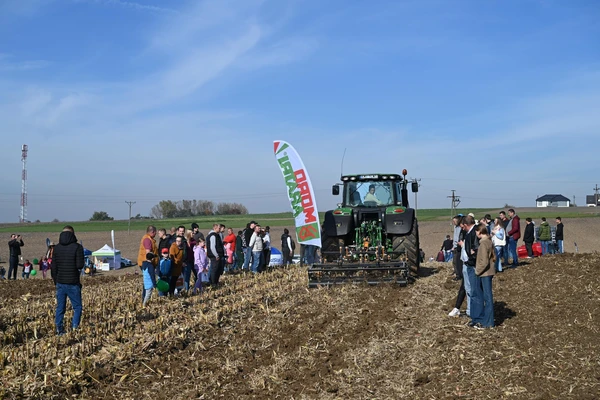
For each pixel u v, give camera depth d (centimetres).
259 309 1127
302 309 1101
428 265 1823
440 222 6238
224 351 869
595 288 1146
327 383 727
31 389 690
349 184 1514
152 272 1229
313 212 1454
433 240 4891
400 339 885
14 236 2212
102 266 3747
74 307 993
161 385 741
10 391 680
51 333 983
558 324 905
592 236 4859
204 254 1400
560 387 655
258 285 1445
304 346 870
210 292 1391
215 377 762
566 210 8338
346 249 1409
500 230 1456
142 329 978
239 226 6656
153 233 1263
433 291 1227
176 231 1552
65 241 986
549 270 1407
